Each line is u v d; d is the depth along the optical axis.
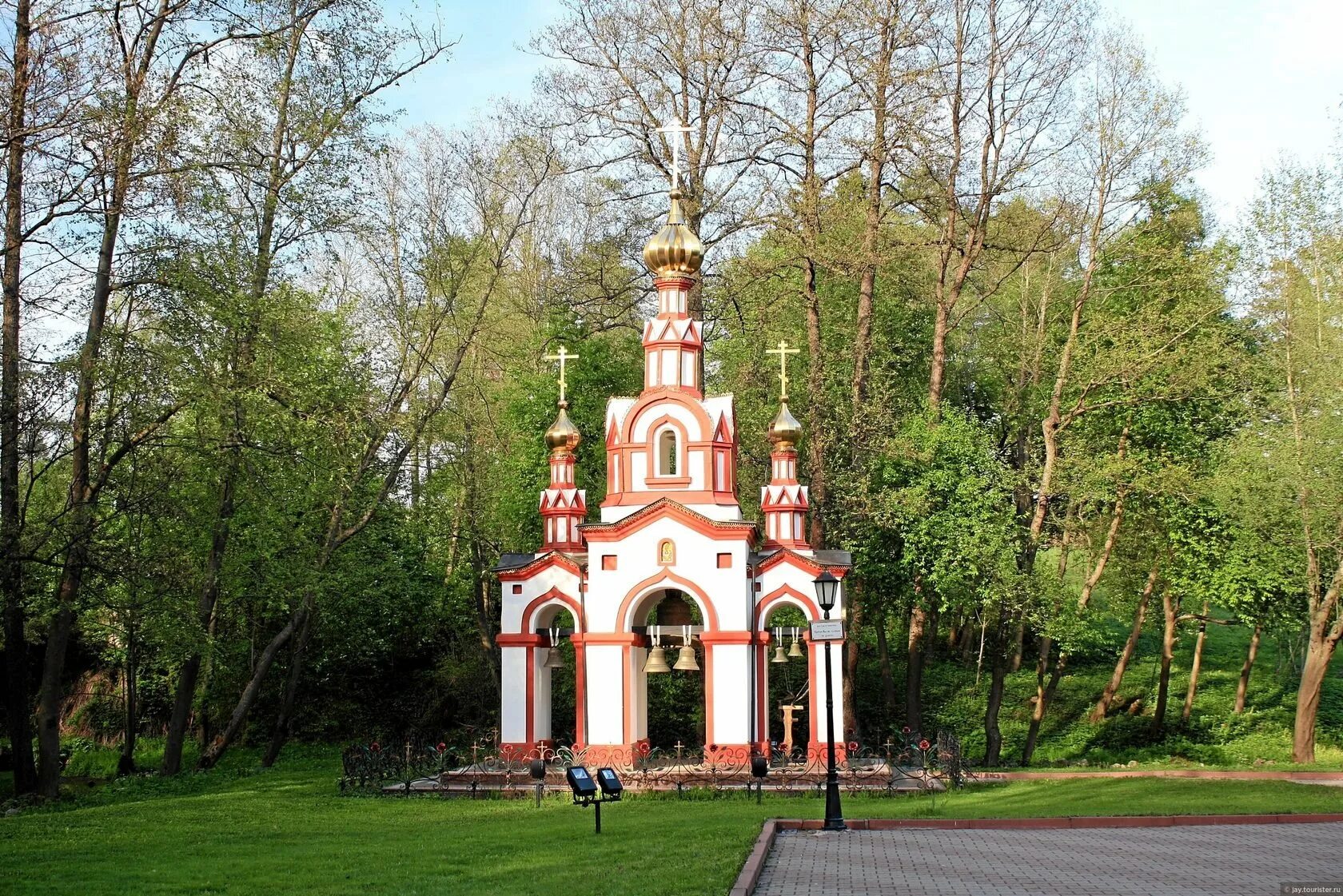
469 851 20.33
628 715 32.72
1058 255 45.16
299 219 35.00
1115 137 40.09
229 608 42.22
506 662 34.50
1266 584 39.12
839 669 35.00
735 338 48.41
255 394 30.92
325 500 37.00
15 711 30.81
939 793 30.67
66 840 22.94
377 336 41.66
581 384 47.22
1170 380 40.03
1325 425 36.28
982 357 54.88
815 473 41.31
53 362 28.64
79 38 28.41
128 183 29.11
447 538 47.66
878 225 42.59
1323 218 38.03
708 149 43.38
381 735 50.81
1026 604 39.84
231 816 26.62
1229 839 20.84
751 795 29.84
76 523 29.03
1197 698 49.12
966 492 39.72
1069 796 29.00
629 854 19.20
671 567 33.00
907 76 39.97
